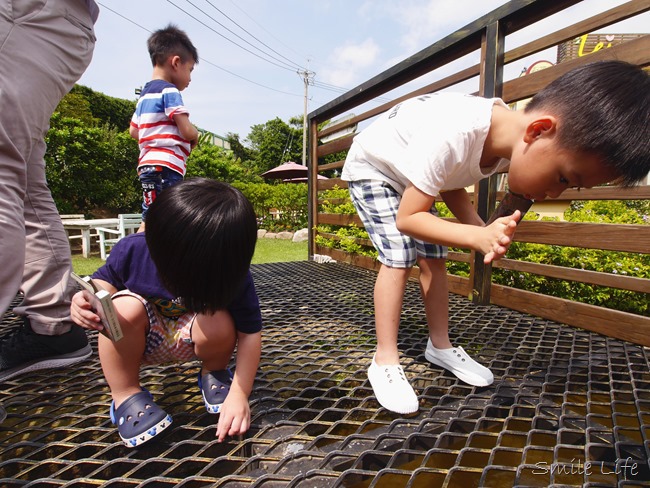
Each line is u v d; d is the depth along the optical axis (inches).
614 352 55.6
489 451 34.1
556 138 33.5
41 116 43.4
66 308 50.1
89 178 286.7
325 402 43.1
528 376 49.3
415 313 76.1
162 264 29.6
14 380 47.3
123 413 35.1
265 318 73.5
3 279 38.3
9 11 39.8
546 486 34.2
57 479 30.7
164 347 39.5
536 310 71.9
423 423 38.7
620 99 31.4
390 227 47.1
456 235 37.4
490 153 42.4
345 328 68.1
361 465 33.4
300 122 1189.1
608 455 34.8
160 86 96.7
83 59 49.1
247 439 35.8
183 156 100.9
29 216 47.8
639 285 56.3
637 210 102.3
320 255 148.5
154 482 30.6
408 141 45.6
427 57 87.7
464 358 49.2
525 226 72.0
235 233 29.3
